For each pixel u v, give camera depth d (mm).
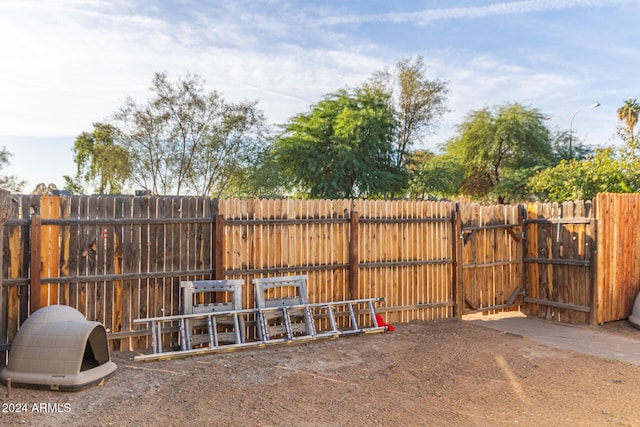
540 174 16000
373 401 4605
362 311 7895
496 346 6723
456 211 8898
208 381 5160
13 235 5742
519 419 4188
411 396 4746
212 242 6910
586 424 4078
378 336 7332
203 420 4125
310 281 7598
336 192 25797
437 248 8719
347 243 7895
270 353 6328
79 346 4859
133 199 6426
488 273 9297
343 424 4074
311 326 7043
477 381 5203
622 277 8672
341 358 6082
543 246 9219
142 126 25781
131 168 25703
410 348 6590
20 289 5777
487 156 32750
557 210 8977
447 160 32062
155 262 6547
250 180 26578
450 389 4953
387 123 26922
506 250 9508
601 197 8297
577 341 7102
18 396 4637
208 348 6277
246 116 27078
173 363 5844
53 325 5016
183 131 26578
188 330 6387
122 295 6355
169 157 26391
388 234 8258
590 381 5219
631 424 4074
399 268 8359
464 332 7637
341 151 25109
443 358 6082
